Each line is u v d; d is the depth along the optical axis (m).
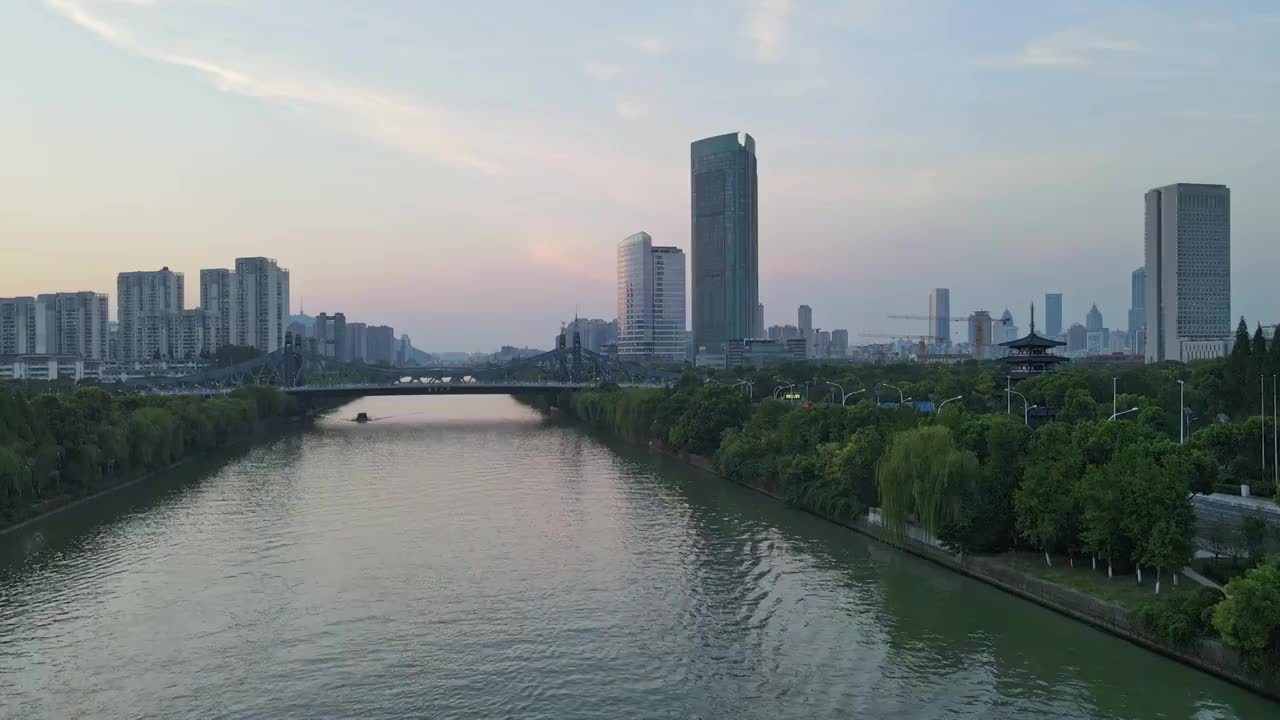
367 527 141.62
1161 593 92.19
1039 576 101.00
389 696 80.00
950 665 85.00
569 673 84.62
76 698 79.81
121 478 181.12
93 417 178.12
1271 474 136.00
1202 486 124.56
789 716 75.94
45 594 107.31
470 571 116.31
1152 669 81.88
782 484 160.62
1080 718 74.31
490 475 196.50
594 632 94.75
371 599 105.19
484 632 94.81
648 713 76.69
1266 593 73.56
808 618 97.88
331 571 116.38
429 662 87.12
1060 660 84.81
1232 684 77.12
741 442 185.38
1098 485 98.94
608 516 149.38
